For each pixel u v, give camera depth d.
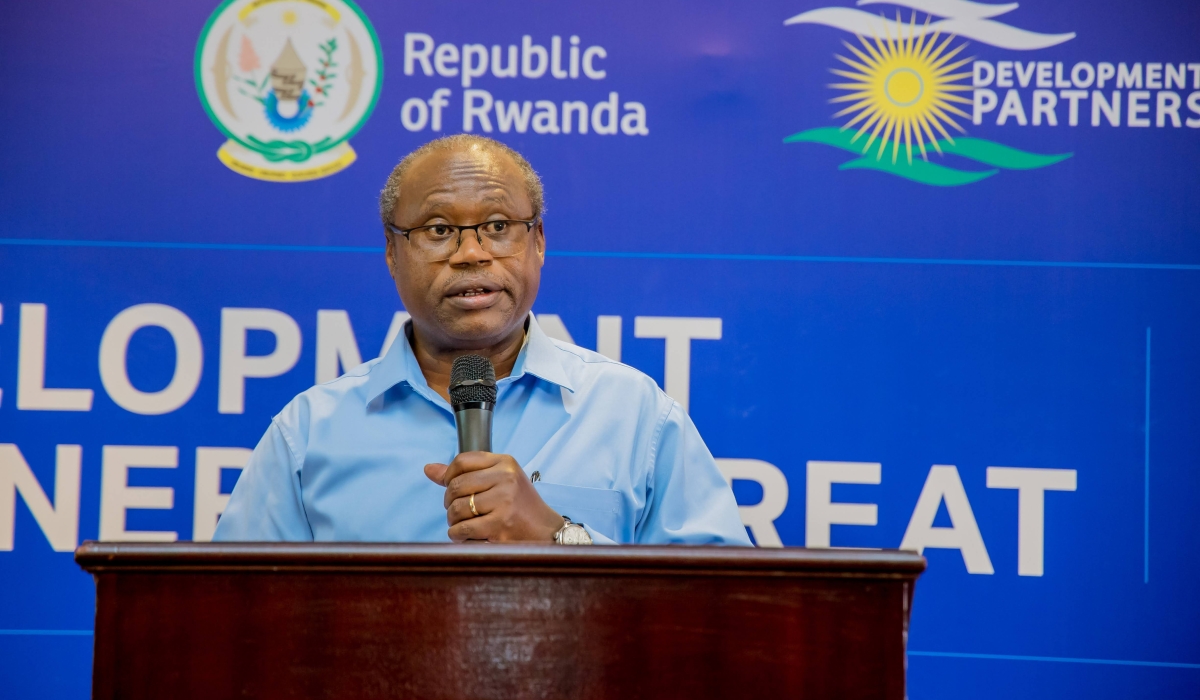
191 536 3.51
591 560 1.47
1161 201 3.48
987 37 3.54
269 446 2.59
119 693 1.47
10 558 3.47
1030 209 3.50
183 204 3.56
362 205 3.58
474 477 1.91
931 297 3.51
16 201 3.53
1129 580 3.42
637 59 3.59
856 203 3.54
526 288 2.43
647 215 3.56
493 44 3.58
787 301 3.53
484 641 1.47
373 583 1.48
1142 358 3.46
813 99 3.56
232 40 3.59
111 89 3.57
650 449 2.58
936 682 3.44
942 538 3.46
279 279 3.55
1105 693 3.40
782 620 1.47
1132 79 3.51
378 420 2.57
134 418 3.52
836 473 3.49
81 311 3.53
